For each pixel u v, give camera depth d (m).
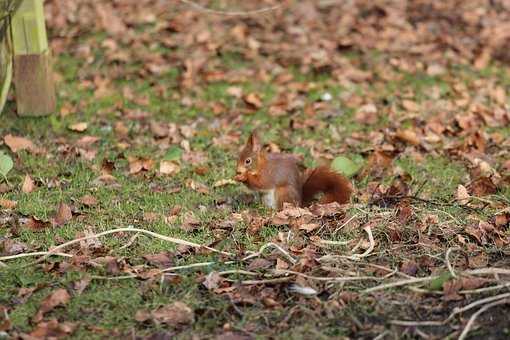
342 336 7.04
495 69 15.76
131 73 14.97
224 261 8.30
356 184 10.47
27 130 12.24
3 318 7.29
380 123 12.90
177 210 9.61
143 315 7.29
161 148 11.84
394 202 9.66
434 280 7.59
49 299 7.47
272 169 9.55
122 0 19.03
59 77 14.70
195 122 12.97
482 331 7.00
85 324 7.25
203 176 10.82
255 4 19.06
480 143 11.73
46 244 8.73
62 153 11.46
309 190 9.82
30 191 10.20
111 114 13.09
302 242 8.66
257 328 7.18
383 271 7.99
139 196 10.13
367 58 16.03
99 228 9.12
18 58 12.27
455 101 13.86
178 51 16.22
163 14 18.23
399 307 7.42
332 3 19.23
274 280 7.75
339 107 13.59
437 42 16.91
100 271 8.07
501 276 7.79
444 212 9.26
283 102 13.60
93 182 10.49
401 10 18.83
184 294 7.68
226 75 15.02
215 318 7.32
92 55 15.78
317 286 7.73
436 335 7.02
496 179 10.44
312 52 16.22
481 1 19.59
